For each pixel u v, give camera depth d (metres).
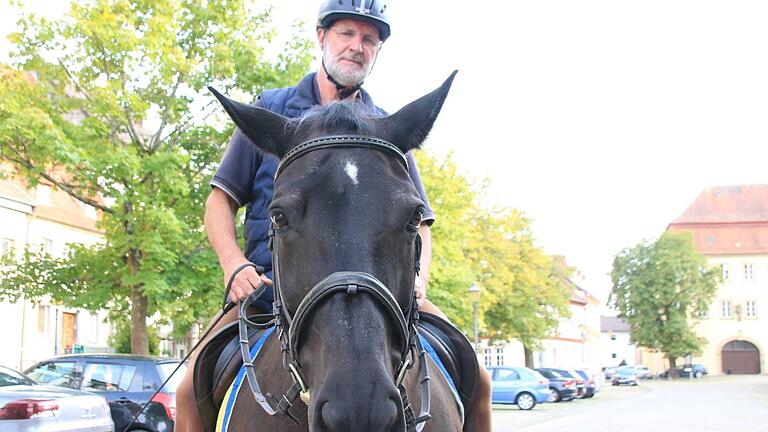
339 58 3.46
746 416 26.17
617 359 137.00
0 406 8.67
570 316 51.97
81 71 16.73
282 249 2.40
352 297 2.19
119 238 16.42
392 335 2.24
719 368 93.62
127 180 16.23
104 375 12.25
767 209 97.50
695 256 80.88
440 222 27.33
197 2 17.34
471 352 3.46
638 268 81.88
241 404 2.91
